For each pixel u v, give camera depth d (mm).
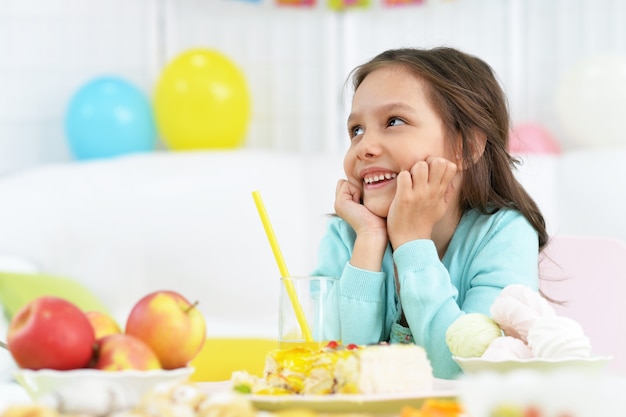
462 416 732
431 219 1479
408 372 905
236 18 4922
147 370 901
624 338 1611
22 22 4824
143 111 4539
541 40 4875
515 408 678
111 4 4859
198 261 3994
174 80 4488
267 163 4113
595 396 666
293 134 4938
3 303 3180
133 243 4016
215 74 4488
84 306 3389
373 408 853
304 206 4062
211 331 3488
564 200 3994
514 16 4793
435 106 1538
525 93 4867
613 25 4809
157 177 4094
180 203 4043
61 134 4824
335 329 1093
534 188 3961
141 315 979
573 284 1655
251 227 4016
